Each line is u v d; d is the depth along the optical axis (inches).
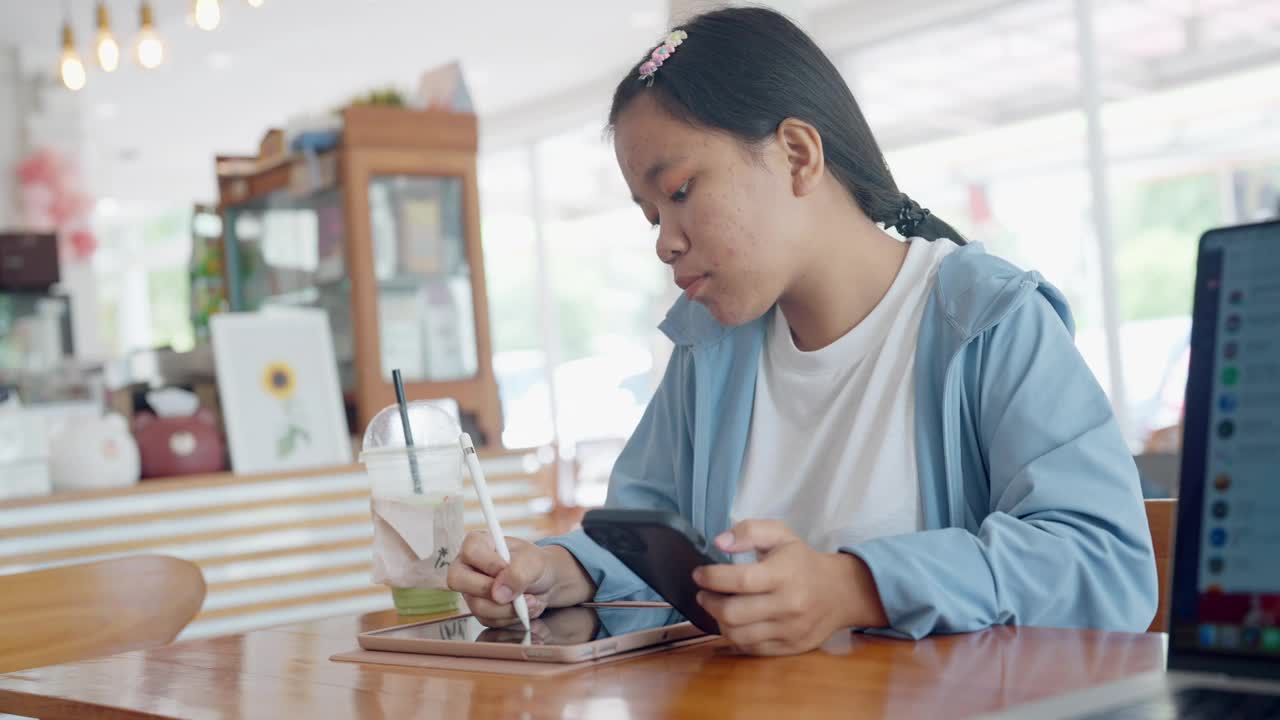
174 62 325.1
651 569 38.7
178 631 65.6
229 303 173.0
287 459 132.0
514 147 405.1
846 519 47.7
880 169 50.2
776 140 46.1
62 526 115.0
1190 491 29.1
